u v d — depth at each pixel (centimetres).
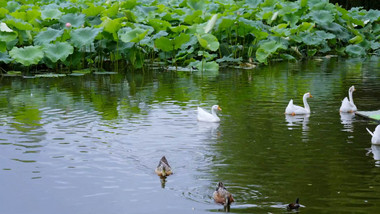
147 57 2105
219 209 602
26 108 1161
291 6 2431
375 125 981
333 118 1045
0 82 1568
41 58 1677
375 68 1844
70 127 985
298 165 750
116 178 710
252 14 2223
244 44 2064
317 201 617
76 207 617
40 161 784
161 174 713
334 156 788
